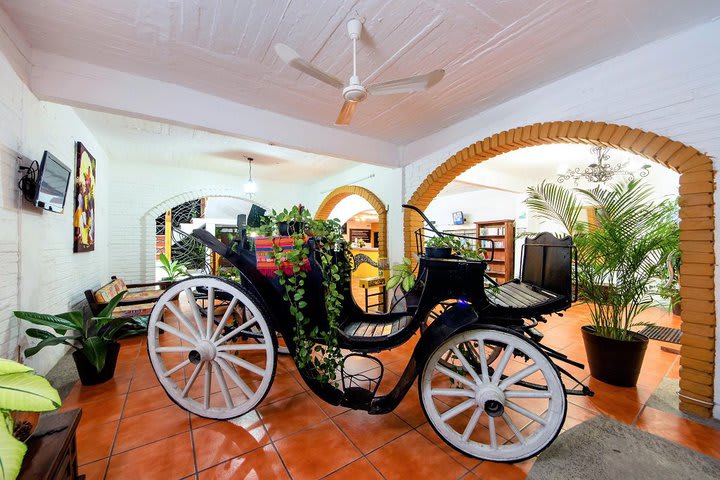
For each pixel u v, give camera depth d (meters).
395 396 1.60
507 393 1.48
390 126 3.50
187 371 2.50
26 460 0.91
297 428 1.73
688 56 1.88
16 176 1.92
